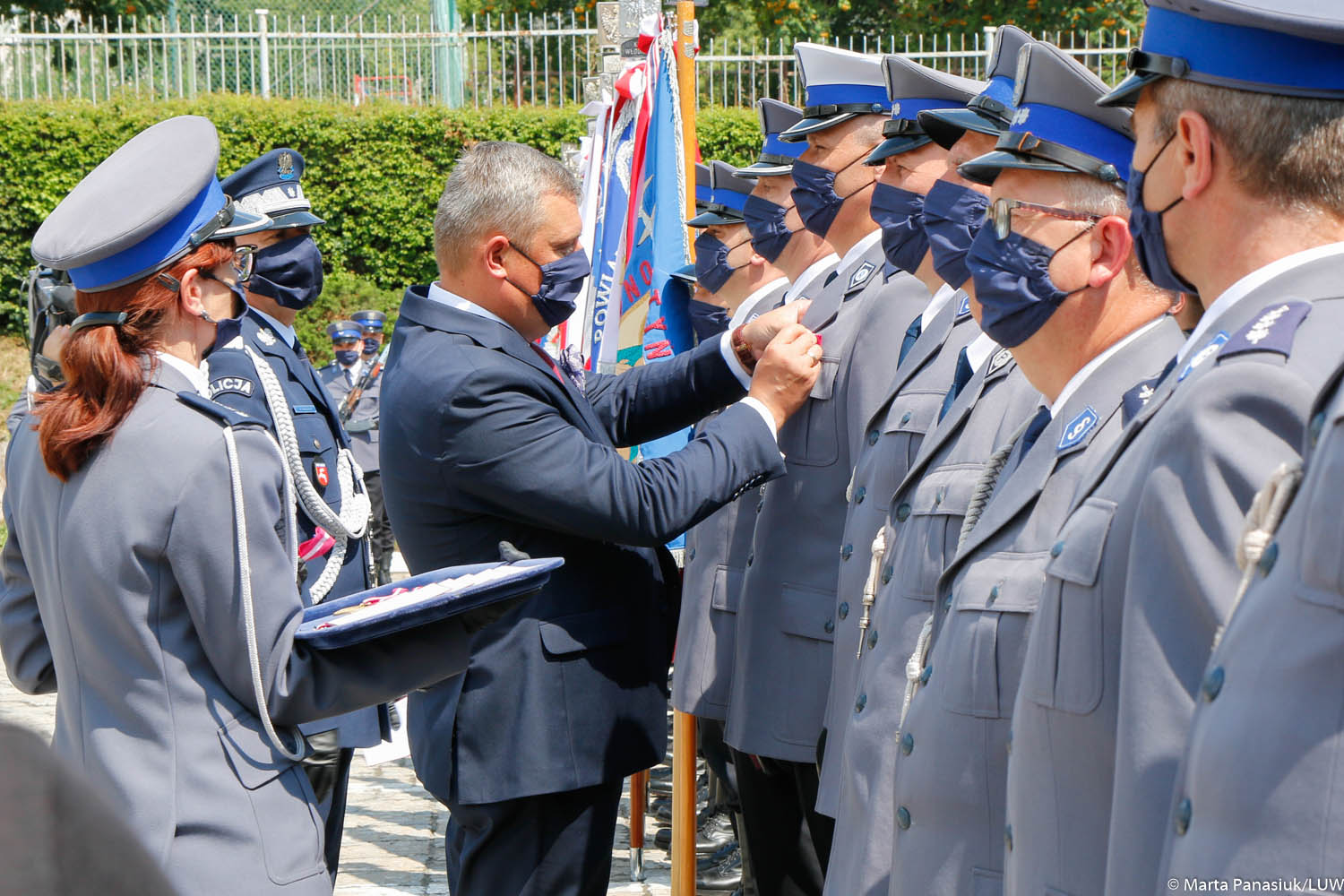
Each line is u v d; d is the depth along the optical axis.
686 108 4.34
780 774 3.71
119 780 2.16
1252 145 1.46
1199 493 1.28
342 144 18.12
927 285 3.05
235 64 19.06
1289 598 1.08
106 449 2.21
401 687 2.36
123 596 2.17
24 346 17.59
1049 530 1.96
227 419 2.24
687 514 2.98
